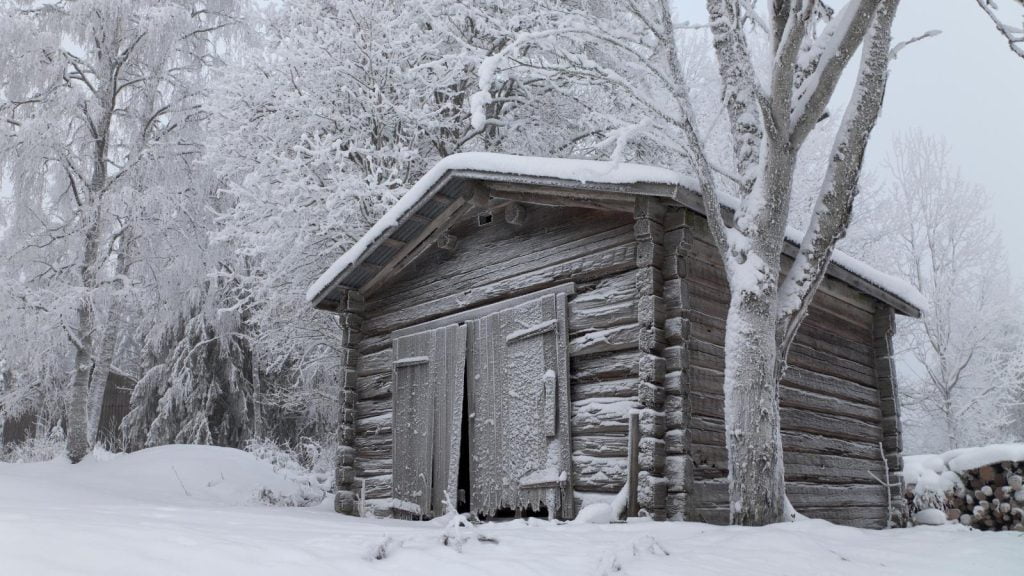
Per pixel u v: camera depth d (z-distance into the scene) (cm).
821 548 459
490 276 873
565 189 769
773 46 658
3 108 1483
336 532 452
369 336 1026
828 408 910
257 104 1474
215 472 1263
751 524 604
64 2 1562
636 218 714
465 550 395
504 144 1589
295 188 1313
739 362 635
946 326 1791
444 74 1462
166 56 1555
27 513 405
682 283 700
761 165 664
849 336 991
